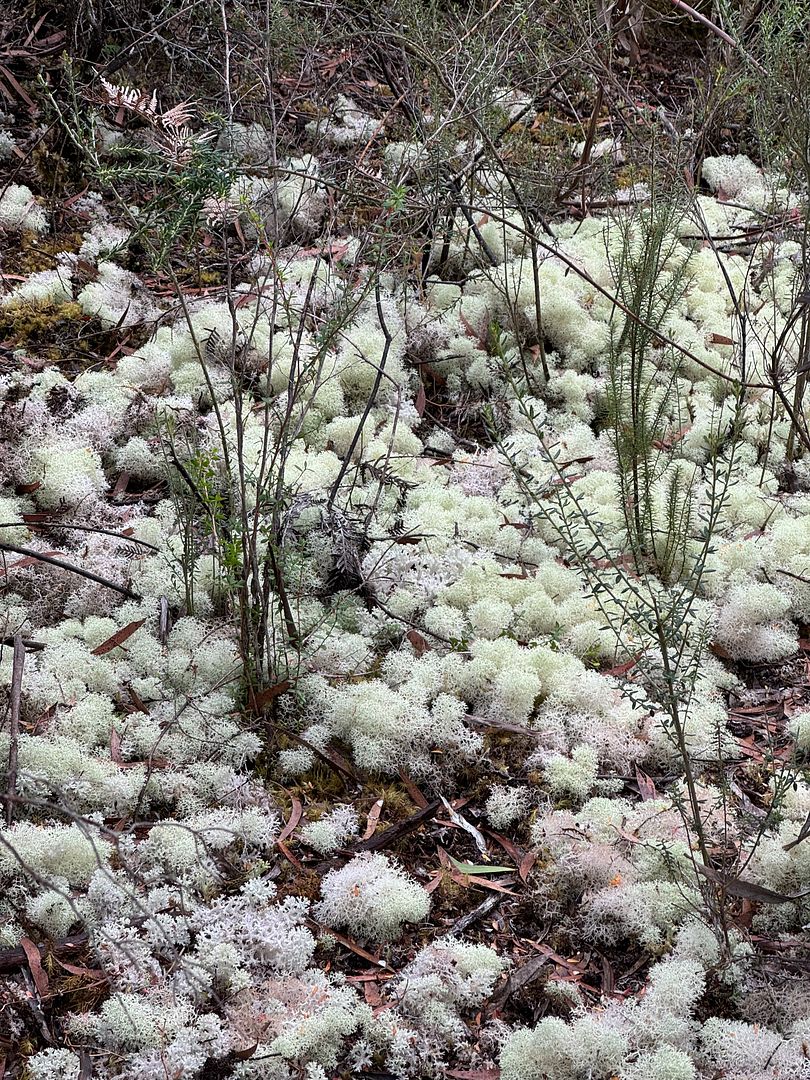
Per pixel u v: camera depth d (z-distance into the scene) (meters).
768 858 0.99
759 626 1.26
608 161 1.97
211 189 0.98
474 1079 0.86
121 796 1.01
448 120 1.45
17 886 0.93
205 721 1.09
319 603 1.25
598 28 1.74
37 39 2.00
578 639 1.23
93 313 1.63
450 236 1.70
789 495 1.46
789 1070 0.84
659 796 1.09
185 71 1.88
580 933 0.97
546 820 1.04
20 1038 0.84
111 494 1.40
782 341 1.38
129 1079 0.82
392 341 1.59
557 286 1.69
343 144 1.92
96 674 1.12
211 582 1.23
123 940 0.89
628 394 1.54
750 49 1.65
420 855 1.03
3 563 1.23
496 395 1.60
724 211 1.95
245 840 0.95
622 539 1.34
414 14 1.59
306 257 1.72
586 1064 0.84
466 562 1.30
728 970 0.92
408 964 0.94
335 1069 0.87
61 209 1.78
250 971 0.91
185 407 1.45
